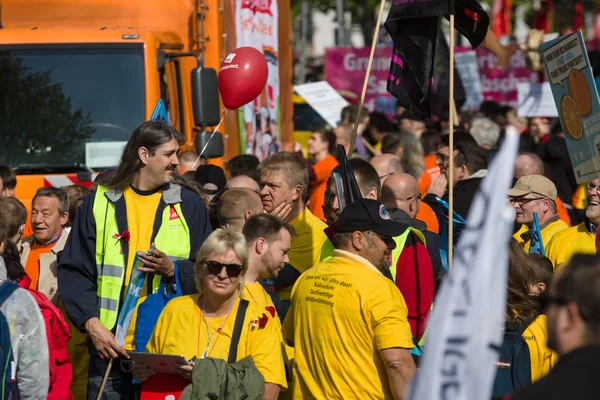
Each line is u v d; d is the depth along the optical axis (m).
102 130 21.53
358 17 71.62
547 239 16.11
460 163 18.45
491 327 6.07
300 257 14.59
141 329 12.73
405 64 15.62
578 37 14.20
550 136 28.58
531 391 6.48
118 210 13.20
